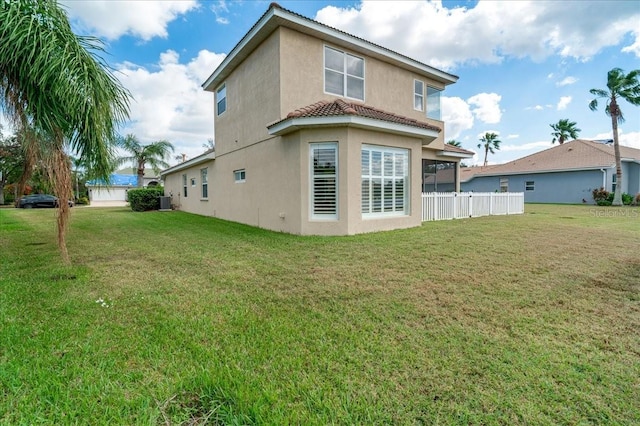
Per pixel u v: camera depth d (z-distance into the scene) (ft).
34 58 16.47
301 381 7.95
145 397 7.30
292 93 33.04
